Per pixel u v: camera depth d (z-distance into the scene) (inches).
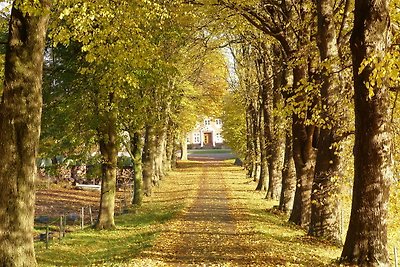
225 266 455.8
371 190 418.3
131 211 1090.1
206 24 756.6
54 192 1528.1
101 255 605.6
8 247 388.5
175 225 791.7
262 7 757.3
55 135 749.9
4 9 485.1
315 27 727.7
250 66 1392.7
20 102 393.4
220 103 1994.3
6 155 392.2
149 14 538.3
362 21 406.0
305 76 716.0
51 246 692.7
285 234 679.1
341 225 708.7
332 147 591.2
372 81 323.6
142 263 477.4
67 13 451.8
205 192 1427.2
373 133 414.0
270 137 1181.1
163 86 898.7
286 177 965.8
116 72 591.2
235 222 816.9
